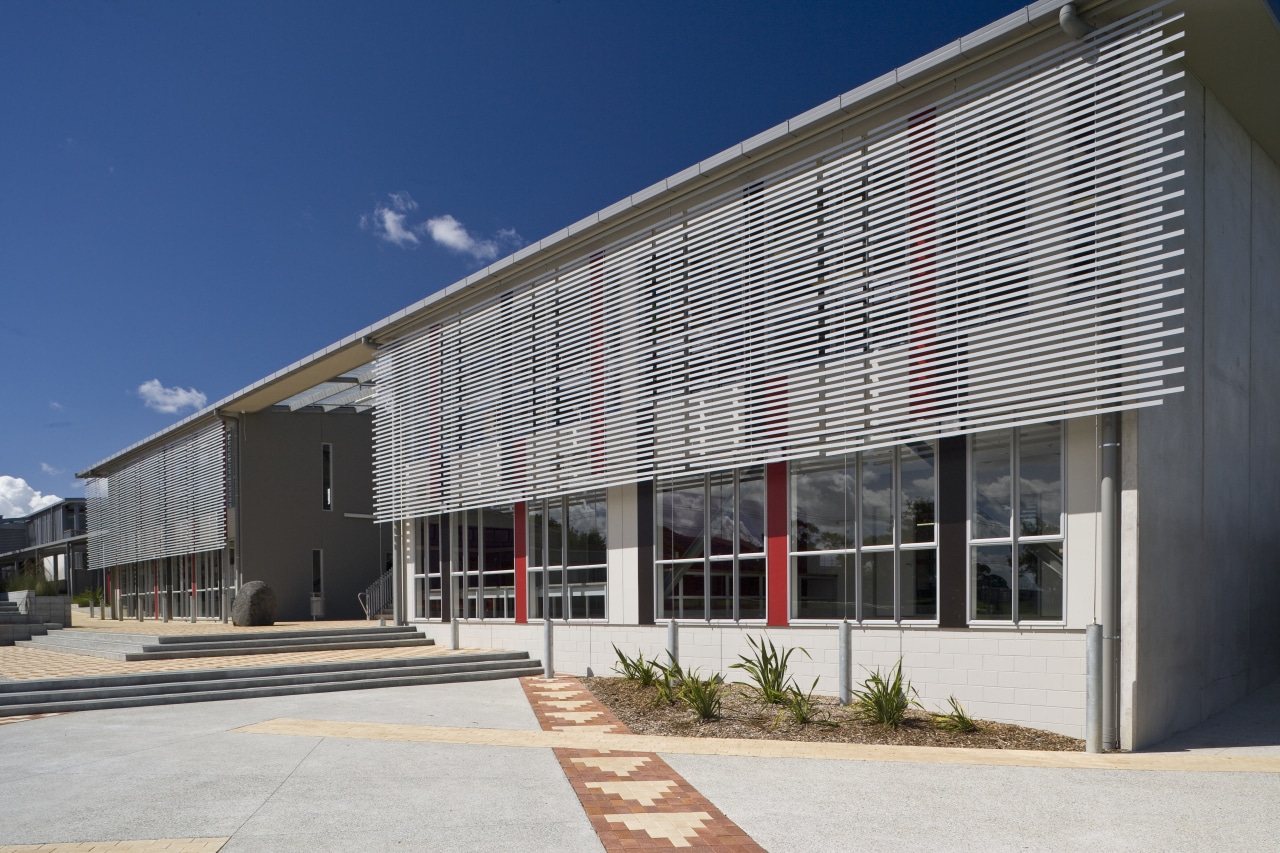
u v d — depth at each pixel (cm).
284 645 1705
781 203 1217
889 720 937
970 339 993
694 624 1322
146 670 1401
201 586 2836
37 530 5325
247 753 848
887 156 1095
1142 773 735
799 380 1168
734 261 1272
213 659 1565
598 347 1485
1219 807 630
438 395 1853
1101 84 905
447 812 627
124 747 893
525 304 1641
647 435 1391
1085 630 902
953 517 1024
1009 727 943
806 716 977
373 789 694
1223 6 868
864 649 1094
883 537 1100
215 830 584
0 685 1224
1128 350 851
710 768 764
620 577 1459
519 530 1677
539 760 802
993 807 635
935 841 560
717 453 1277
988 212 994
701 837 569
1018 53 992
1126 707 845
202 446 2747
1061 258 920
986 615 991
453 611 1758
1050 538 938
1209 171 1036
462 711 1138
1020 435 977
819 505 1180
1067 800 652
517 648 1661
